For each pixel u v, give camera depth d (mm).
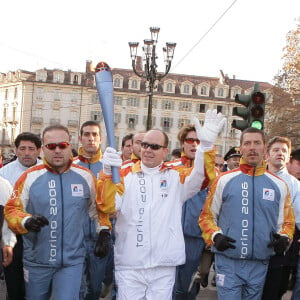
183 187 3723
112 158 3432
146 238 3566
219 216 3953
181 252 3650
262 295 4227
